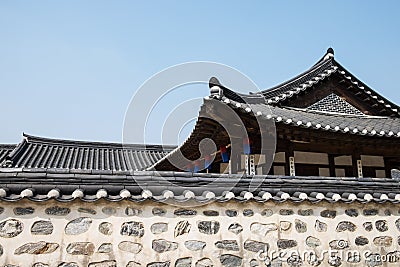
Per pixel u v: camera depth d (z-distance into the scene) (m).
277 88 10.59
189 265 4.64
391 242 5.54
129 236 4.52
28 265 4.17
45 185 4.36
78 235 4.37
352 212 5.48
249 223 4.97
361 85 11.68
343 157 9.89
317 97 11.22
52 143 17.95
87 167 15.74
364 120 11.05
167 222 4.68
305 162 9.46
